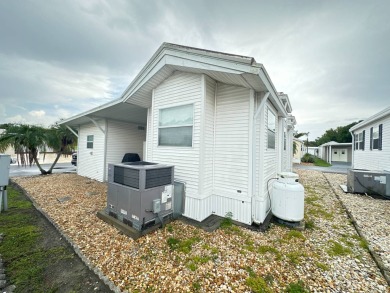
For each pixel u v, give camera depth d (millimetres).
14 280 2008
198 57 3410
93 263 2312
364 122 9367
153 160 4633
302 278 2086
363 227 3527
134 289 1890
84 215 3945
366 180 5969
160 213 3383
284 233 3268
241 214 3695
